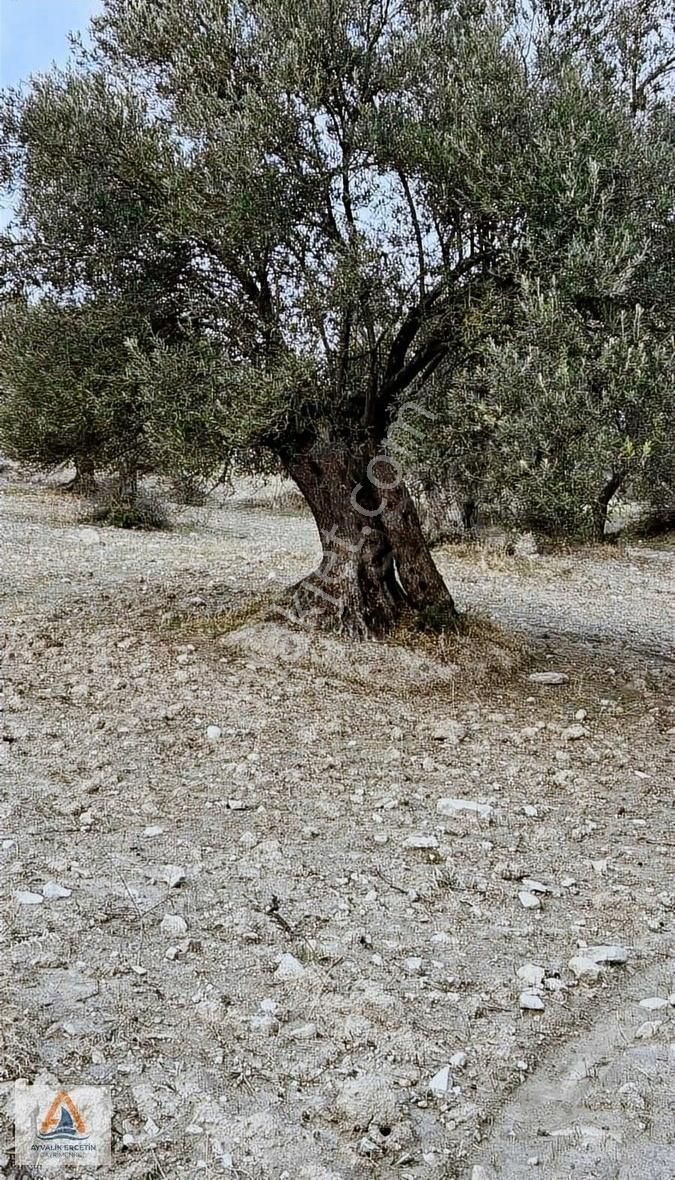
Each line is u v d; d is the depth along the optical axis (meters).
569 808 6.51
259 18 7.77
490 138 7.22
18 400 8.68
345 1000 3.99
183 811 5.99
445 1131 3.34
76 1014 3.80
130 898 4.76
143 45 8.32
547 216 6.97
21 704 7.82
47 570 14.82
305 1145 3.21
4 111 8.53
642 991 4.29
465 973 4.32
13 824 5.58
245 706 8.13
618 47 8.17
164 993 3.99
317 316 7.92
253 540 21.00
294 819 5.98
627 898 5.12
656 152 7.10
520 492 7.01
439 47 7.96
